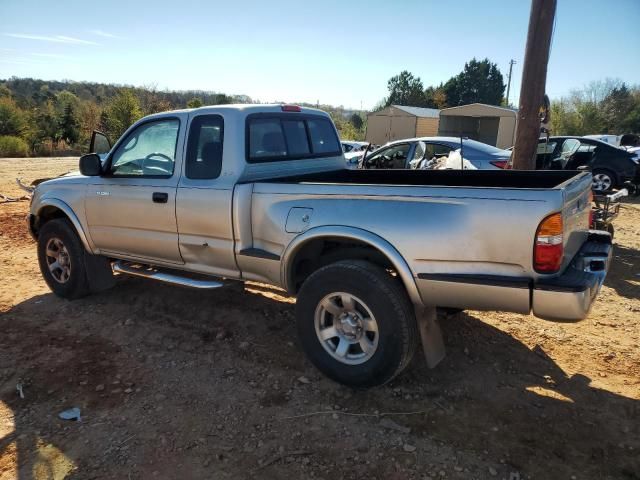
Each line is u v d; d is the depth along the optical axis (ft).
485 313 15.96
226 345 13.96
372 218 10.75
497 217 9.59
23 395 11.59
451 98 234.17
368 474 9.04
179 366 12.89
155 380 12.24
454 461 9.33
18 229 28.09
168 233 14.25
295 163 15.14
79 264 16.67
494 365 12.78
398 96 225.35
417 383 11.94
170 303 16.76
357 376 11.25
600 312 16.43
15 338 14.48
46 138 120.78
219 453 9.62
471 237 9.82
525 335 14.49
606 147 41.88
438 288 10.26
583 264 10.93
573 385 11.85
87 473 9.14
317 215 11.47
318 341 11.82
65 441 9.99
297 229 11.74
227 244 13.07
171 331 14.84
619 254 23.90
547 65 21.44
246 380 12.19
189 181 13.65
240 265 13.04
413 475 9.00
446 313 11.50
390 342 10.73
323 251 12.85
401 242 10.43
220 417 10.75
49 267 17.51
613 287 19.10
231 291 17.56
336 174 16.51
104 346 13.99
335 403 11.21
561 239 9.37
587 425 10.35
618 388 11.73
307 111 16.06
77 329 15.08
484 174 14.88
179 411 10.96
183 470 9.19
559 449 9.64
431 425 10.39
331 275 11.29
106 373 12.57
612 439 9.91
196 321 15.46
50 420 10.68
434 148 30.91
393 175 16.26
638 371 12.52
